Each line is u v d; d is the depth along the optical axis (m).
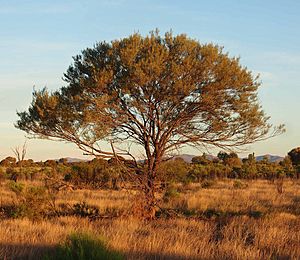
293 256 9.45
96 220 14.38
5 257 8.41
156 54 14.45
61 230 11.50
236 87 15.34
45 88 16.00
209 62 14.79
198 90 15.26
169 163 16.33
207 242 10.26
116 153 15.94
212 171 41.38
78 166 24.28
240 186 29.56
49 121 15.42
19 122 15.96
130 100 15.03
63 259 7.93
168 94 14.93
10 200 17.56
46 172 32.84
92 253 7.87
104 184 22.77
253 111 15.80
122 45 15.37
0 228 11.26
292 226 13.54
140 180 15.67
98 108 15.15
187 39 15.40
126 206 16.50
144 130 15.82
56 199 19.22
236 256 8.99
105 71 14.70
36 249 9.15
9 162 66.94
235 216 15.25
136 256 8.64
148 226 13.09
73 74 15.90
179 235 10.84
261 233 11.39
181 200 19.56
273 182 35.75
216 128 15.88
